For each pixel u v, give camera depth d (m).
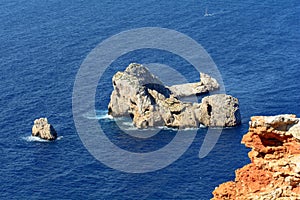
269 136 87.75
